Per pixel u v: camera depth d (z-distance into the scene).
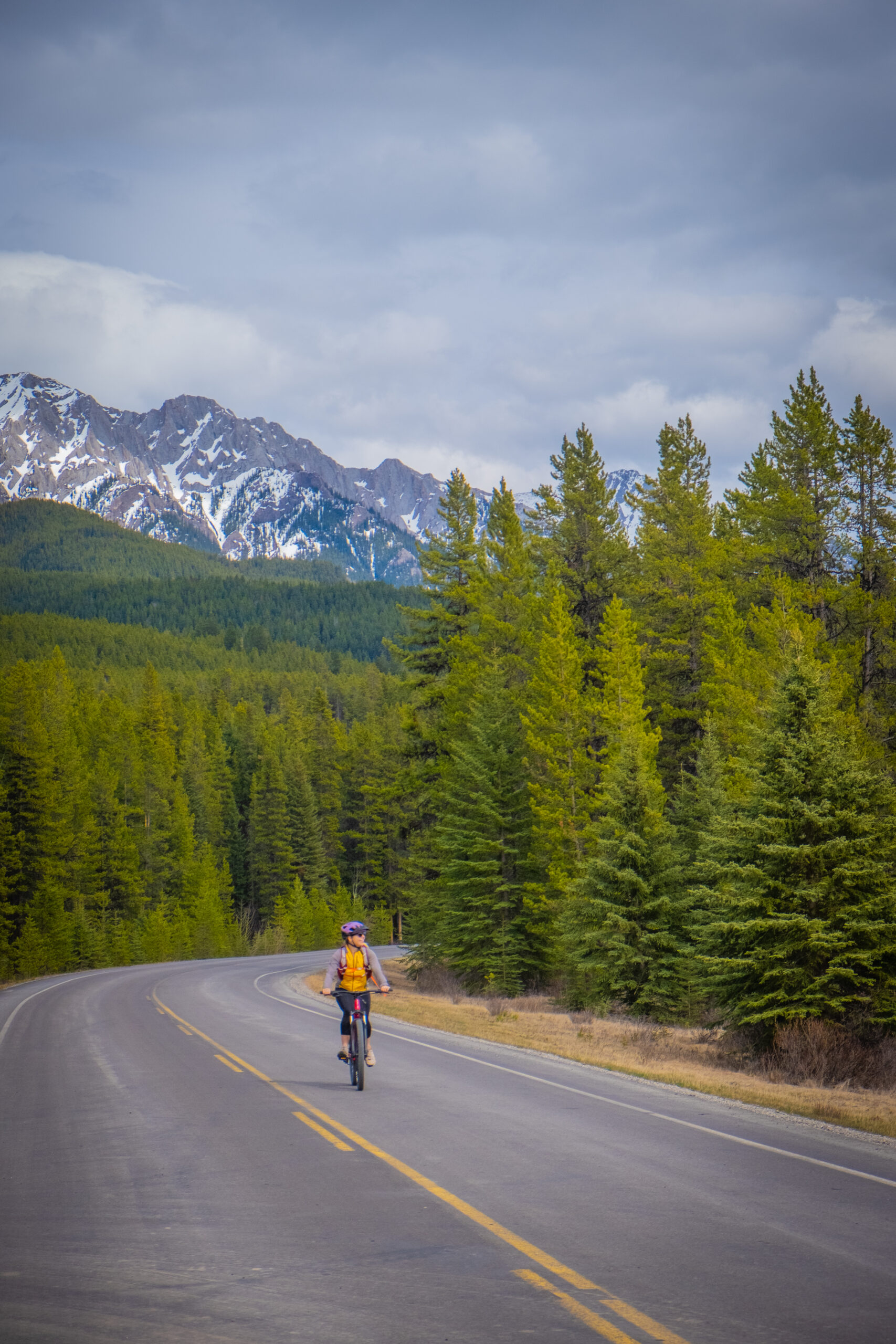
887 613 34.25
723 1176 8.09
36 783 58.66
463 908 37.03
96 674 189.38
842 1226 6.69
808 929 18.41
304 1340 4.74
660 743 38.47
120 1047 17.12
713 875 20.91
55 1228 6.70
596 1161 8.57
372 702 175.50
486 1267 5.79
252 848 104.31
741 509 49.03
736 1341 4.74
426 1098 11.80
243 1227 6.64
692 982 22.73
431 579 43.50
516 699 40.12
